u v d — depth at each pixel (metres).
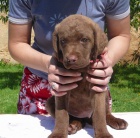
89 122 1.23
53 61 1.09
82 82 1.08
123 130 1.19
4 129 1.20
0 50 5.45
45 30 1.31
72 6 1.27
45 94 1.40
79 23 1.02
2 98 3.43
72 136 1.13
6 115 1.36
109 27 1.37
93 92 1.08
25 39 1.35
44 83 1.39
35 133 1.16
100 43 1.06
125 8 1.33
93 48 1.04
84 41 1.01
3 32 5.43
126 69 5.07
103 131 1.06
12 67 5.23
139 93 3.78
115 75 4.65
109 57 1.18
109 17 1.34
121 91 3.85
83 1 1.27
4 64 5.38
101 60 1.09
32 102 1.42
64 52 1.01
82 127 1.20
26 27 1.34
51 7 1.28
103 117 1.07
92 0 1.27
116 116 1.33
